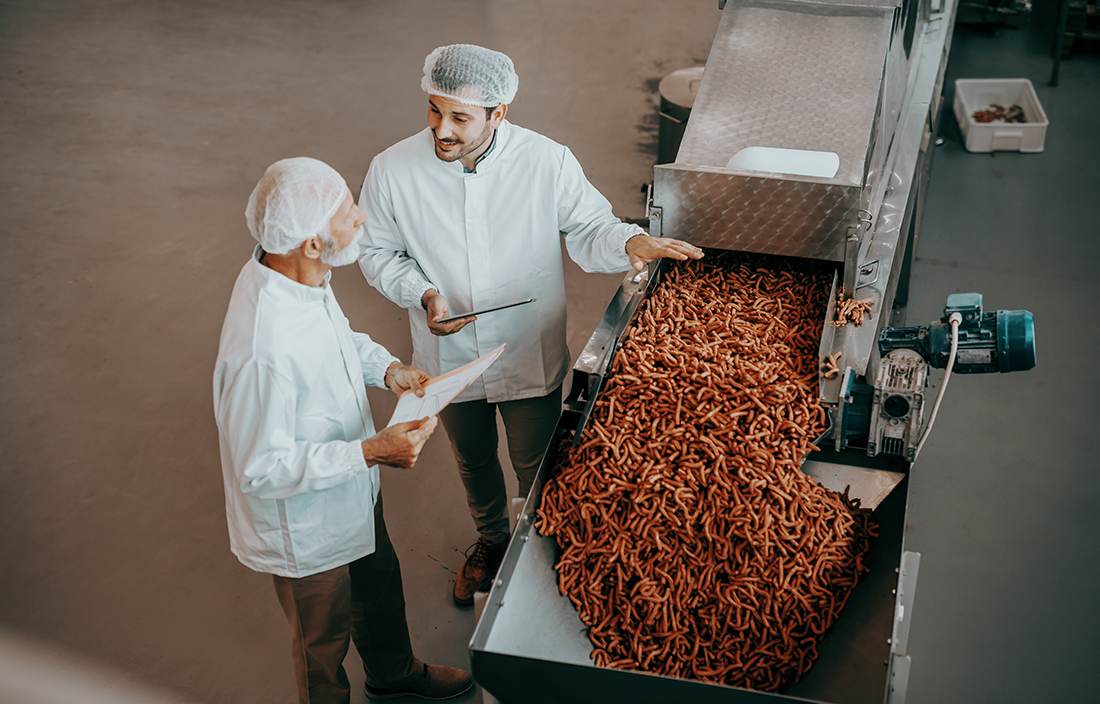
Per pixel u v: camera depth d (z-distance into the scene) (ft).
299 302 6.31
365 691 8.84
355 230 6.30
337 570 7.14
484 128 7.34
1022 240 13.43
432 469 10.78
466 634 9.25
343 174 15.34
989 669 8.64
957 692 8.48
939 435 10.81
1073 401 11.13
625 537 6.36
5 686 8.71
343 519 6.95
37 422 11.51
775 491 6.27
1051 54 17.29
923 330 7.09
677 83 13.19
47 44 19.17
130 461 11.02
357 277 13.28
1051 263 13.03
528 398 8.66
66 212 14.88
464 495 10.52
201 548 10.05
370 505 7.18
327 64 18.20
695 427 6.56
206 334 12.67
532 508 6.55
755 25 9.01
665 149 13.48
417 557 9.91
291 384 6.31
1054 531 9.79
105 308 13.12
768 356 7.04
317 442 6.72
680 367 6.82
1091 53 17.29
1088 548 9.62
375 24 19.38
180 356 12.35
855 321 7.13
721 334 7.24
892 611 6.23
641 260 7.52
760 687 6.13
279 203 5.91
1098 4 17.04
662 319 7.41
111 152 16.16
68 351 12.49
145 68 18.37
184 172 15.64
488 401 8.57
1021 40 17.72
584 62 17.83
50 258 13.99
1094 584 9.29
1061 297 12.49
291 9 20.07
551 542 6.61
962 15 18.20
